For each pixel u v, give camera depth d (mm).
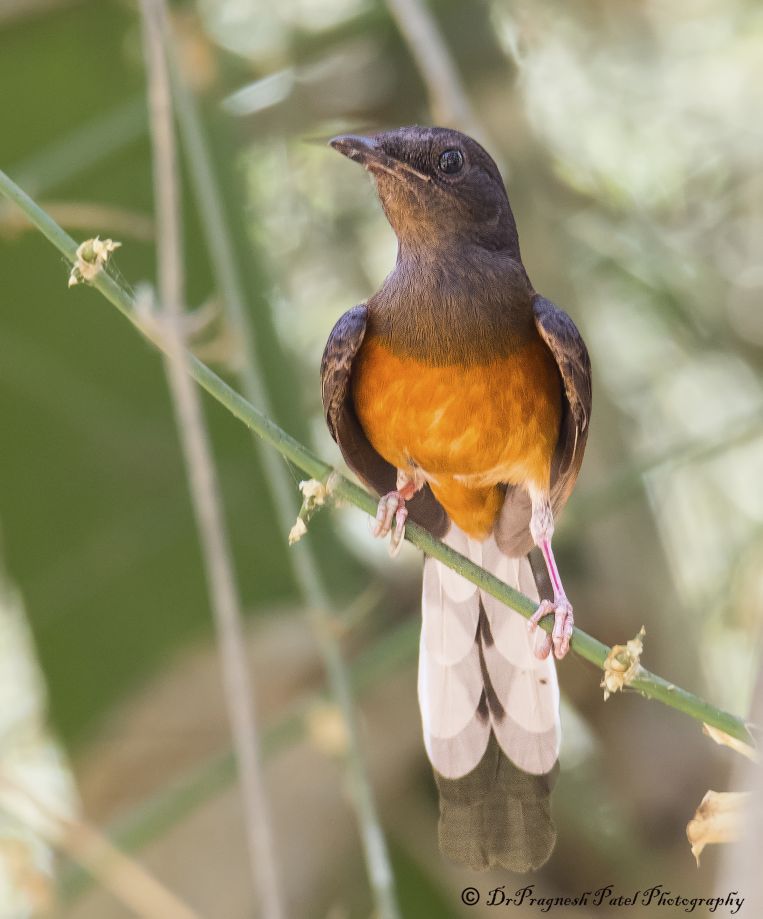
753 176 14070
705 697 12305
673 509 13766
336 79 13844
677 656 12352
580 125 14125
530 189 13102
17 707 13820
